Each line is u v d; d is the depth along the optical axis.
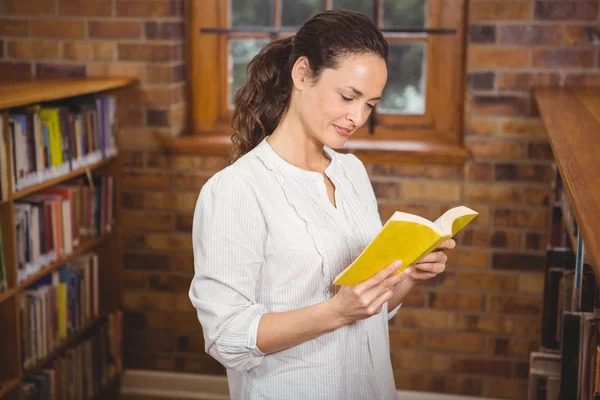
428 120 3.44
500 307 3.36
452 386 3.46
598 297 1.53
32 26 3.38
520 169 3.22
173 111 3.39
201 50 3.50
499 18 3.12
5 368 2.60
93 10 3.33
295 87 1.58
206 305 1.50
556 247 2.46
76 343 3.20
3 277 2.46
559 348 2.30
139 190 3.48
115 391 3.59
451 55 3.36
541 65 3.13
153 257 3.54
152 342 3.62
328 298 1.57
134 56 3.34
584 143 1.68
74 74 3.39
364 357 1.65
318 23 1.53
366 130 3.47
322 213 1.59
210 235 1.52
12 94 2.52
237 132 1.71
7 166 2.43
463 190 3.28
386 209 3.35
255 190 1.54
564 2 3.07
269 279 1.56
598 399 1.36
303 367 1.57
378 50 1.50
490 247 3.31
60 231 2.91
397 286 1.71
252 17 3.49
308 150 1.64
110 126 3.26
